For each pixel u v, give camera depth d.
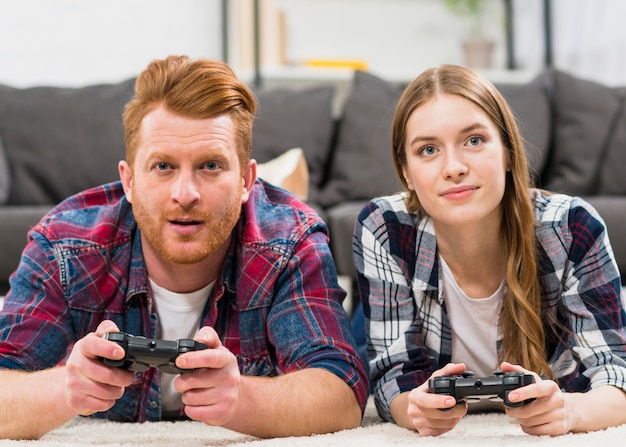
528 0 3.63
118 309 1.31
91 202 1.39
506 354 1.33
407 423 1.20
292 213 1.36
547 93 2.80
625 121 2.64
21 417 1.08
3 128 2.67
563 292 1.32
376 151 2.66
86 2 3.32
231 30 3.41
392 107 2.70
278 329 1.27
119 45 3.34
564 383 1.31
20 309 1.25
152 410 1.33
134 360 0.97
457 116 1.22
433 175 1.23
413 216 1.37
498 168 1.23
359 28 3.59
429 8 3.63
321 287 1.29
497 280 1.35
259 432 1.09
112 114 2.70
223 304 1.33
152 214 1.18
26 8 3.28
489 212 1.24
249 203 1.35
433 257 1.34
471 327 1.36
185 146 1.16
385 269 1.36
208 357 0.97
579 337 1.27
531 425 1.07
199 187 1.17
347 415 1.17
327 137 2.74
